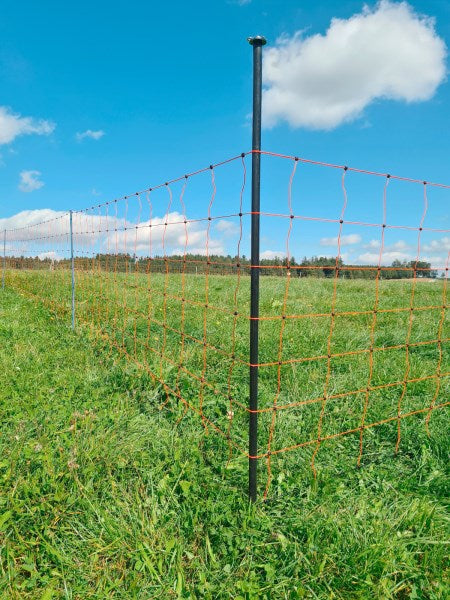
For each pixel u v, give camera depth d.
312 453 3.31
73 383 4.41
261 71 2.35
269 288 11.59
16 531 2.33
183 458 3.16
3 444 3.13
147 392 4.26
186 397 4.15
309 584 2.15
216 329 6.67
